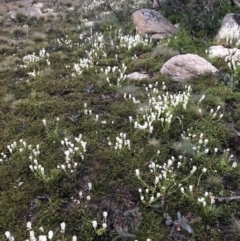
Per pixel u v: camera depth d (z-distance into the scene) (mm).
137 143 2379
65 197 1994
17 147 2436
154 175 2072
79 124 2682
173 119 2541
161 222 1796
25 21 6762
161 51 3910
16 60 4344
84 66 3691
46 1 8891
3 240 1723
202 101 2818
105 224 1704
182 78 3270
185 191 1965
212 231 1726
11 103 3119
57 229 1763
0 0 8977
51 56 4316
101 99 3074
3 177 2160
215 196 1912
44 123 2562
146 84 3303
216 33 4445
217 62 3508
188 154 2238
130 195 1970
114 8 6680
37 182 2088
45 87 3375
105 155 2270
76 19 6625
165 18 5062
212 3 4594
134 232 1712
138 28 4965
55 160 2266
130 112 2770
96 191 2002
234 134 2434
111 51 4371
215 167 2117
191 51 3951
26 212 1899
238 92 2953
